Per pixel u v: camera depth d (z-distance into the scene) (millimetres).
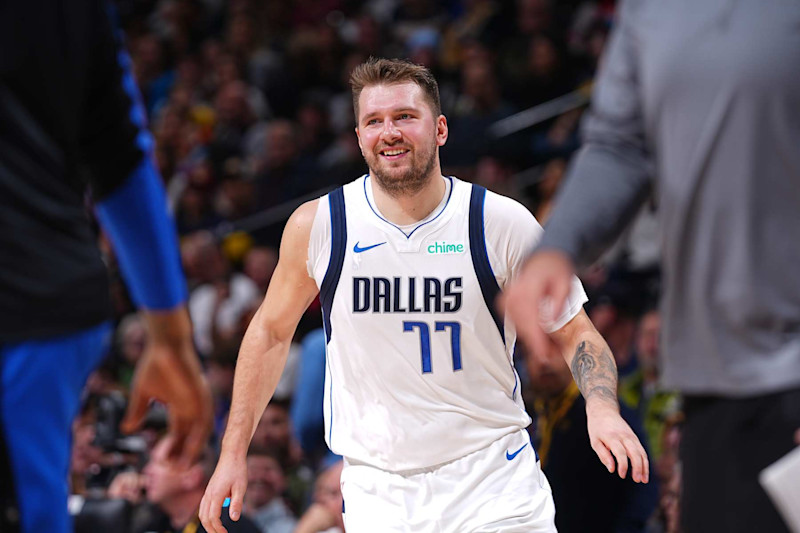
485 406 5293
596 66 16922
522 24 17734
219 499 5027
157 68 21875
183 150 18984
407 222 5242
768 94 2951
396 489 5273
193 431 5520
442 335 5219
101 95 4191
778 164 2990
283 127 17203
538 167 15383
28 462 3625
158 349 5203
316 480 8883
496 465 5270
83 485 8781
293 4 21766
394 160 5121
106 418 8953
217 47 21281
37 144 3732
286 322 5484
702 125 3014
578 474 8078
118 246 4746
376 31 19484
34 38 3705
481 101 15914
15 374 3633
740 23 2980
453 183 5328
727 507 3107
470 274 5191
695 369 3170
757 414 3090
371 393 5297
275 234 16484
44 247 3721
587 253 2896
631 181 3061
